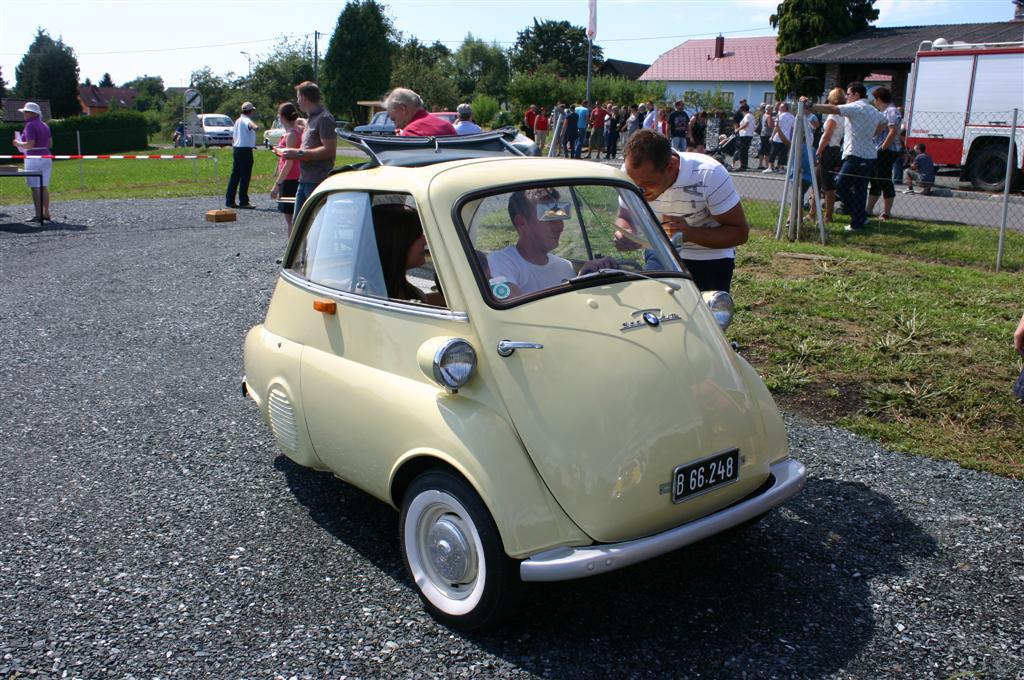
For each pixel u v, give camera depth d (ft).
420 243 11.53
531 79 154.61
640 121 81.92
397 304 11.71
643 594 11.76
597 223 12.59
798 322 23.88
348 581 12.14
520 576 10.07
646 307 11.60
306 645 10.66
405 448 11.09
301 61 206.28
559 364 10.53
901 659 10.29
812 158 35.70
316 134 31.35
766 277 29.04
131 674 10.12
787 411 18.54
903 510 14.15
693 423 10.78
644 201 13.37
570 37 282.15
